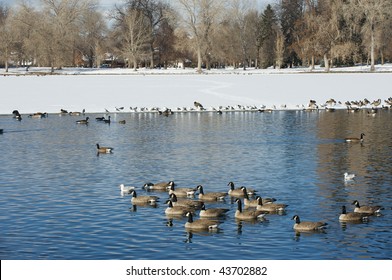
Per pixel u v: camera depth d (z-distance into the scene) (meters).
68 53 159.38
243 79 119.69
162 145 54.34
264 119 77.00
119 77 126.38
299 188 36.66
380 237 27.20
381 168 42.41
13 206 32.75
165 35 175.25
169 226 29.00
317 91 105.31
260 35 174.25
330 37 135.62
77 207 32.50
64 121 76.25
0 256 25.03
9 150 51.97
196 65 199.62
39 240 27.02
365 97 101.31
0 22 186.62
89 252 25.50
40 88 108.06
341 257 24.80
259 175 40.62
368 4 134.75
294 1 175.25
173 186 35.16
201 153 49.66
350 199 33.88
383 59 162.00
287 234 27.70
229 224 29.27
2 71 160.75
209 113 86.56
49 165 44.88
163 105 95.56
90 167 44.03
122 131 65.31
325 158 46.69
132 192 34.75
